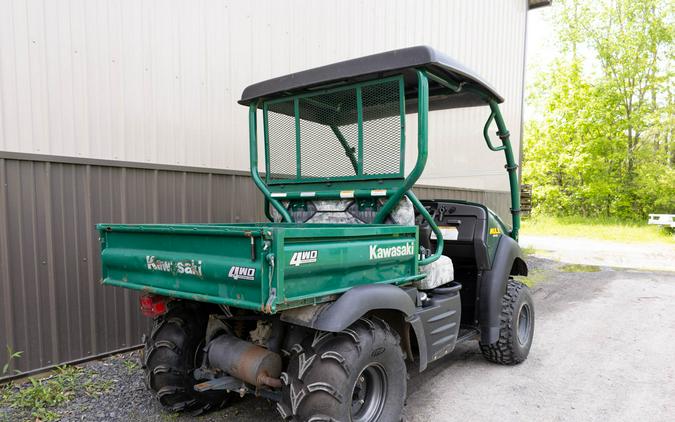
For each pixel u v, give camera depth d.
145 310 2.60
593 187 20.55
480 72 9.97
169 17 4.32
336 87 3.09
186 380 2.78
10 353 3.32
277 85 3.26
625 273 8.84
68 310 3.69
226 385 2.54
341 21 6.18
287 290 2.01
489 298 3.73
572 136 21.42
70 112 3.67
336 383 2.14
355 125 3.06
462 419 3.03
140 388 3.35
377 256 2.52
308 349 2.26
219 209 4.80
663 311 5.96
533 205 23.02
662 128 19.80
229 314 2.71
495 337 3.76
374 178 2.99
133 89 4.07
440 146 7.99
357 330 2.32
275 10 5.27
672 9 19.33
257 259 1.98
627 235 15.63
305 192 3.26
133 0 4.05
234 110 4.92
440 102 3.84
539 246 13.12
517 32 11.81
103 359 3.89
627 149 20.72
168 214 4.35
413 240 2.83
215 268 2.15
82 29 3.73
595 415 3.09
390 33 7.12
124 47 4.00
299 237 2.06
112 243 2.79
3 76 3.31
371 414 2.48
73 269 3.71
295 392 2.18
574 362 4.11
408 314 2.58
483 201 10.40
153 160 4.24
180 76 4.43
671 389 3.53
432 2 8.12
